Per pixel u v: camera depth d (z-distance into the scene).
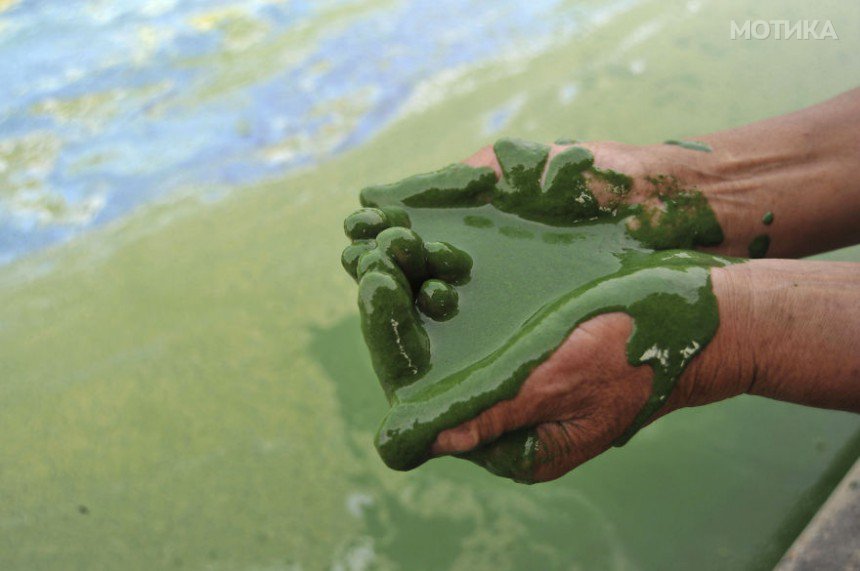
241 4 1.39
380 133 1.10
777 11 1.36
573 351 0.63
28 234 0.98
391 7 1.38
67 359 0.89
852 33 1.27
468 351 0.65
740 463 0.80
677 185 0.71
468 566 0.77
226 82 1.20
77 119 1.14
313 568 0.77
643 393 0.64
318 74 1.21
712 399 0.67
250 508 0.80
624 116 1.11
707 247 0.72
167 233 0.98
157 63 1.23
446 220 0.70
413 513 0.79
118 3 1.40
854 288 0.66
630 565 0.76
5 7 1.39
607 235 0.70
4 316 0.92
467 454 0.65
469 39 1.29
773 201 0.72
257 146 1.09
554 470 0.65
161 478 0.82
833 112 0.74
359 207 0.99
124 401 0.86
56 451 0.83
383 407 0.85
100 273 0.95
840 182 0.73
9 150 1.09
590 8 1.38
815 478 0.79
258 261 0.95
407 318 0.64
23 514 0.80
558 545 0.77
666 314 0.64
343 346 0.89
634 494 0.79
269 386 0.86
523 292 0.67
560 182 0.70
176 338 0.90
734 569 0.76
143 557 0.78
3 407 0.86
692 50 1.25
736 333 0.65
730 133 0.74
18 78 1.21
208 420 0.84
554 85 1.18
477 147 1.07
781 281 0.66
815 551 0.70
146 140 1.10
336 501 0.80
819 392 0.66
